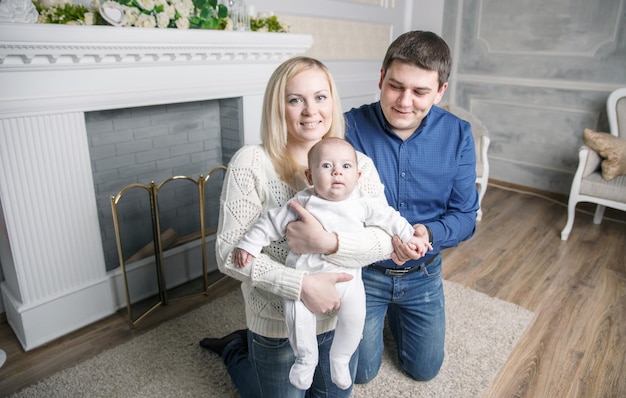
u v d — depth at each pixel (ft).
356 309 3.85
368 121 5.18
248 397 4.99
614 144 9.52
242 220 3.76
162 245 7.87
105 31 5.55
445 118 5.09
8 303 6.65
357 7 10.93
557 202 12.57
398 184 5.08
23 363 6.08
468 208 5.22
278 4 8.91
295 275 3.54
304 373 3.69
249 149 3.83
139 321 6.99
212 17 6.91
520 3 12.38
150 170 7.68
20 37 4.93
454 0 13.46
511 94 13.17
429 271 5.42
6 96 5.32
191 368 6.00
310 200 3.64
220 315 7.18
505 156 13.78
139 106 7.22
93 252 6.77
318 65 3.74
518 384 5.84
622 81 11.26
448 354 6.38
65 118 5.96
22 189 5.82
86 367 5.97
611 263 9.13
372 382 5.85
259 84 7.96
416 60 4.24
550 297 7.89
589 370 6.10
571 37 11.79
